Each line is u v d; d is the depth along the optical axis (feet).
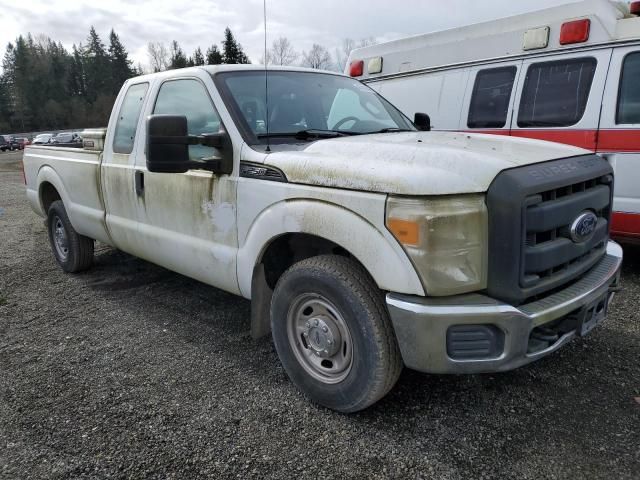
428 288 7.33
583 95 17.24
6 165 95.76
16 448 8.50
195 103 11.53
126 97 14.29
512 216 7.27
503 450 8.05
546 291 8.16
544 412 9.02
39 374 10.96
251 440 8.52
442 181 7.32
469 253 7.39
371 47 25.27
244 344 12.12
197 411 9.39
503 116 19.60
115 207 14.32
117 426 9.01
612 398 9.37
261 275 10.14
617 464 7.65
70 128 304.91
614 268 9.32
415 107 23.08
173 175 11.71
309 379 9.36
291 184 9.01
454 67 21.40
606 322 12.66
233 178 10.22
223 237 10.67
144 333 12.92
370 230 7.79
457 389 9.82
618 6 17.21
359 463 7.88
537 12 18.61
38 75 303.27
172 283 16.83
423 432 8.57
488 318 7.32
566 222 8.04
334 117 12.09
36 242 24.08
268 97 11.37
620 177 16.37
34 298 15.87
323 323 8.90
